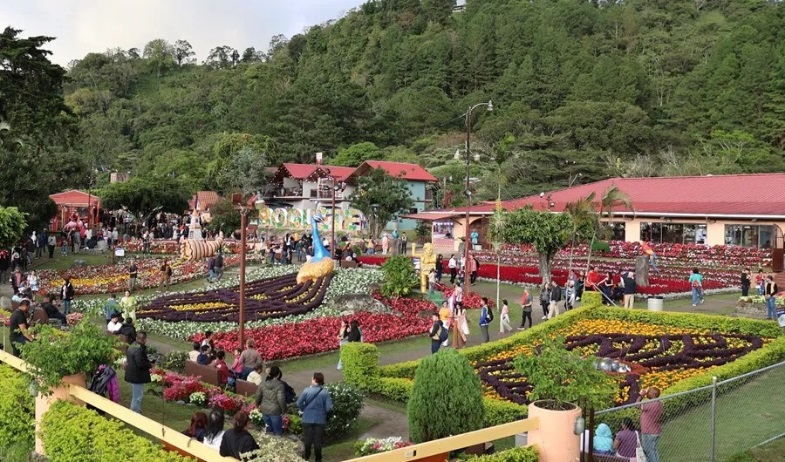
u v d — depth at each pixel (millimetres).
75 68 194500
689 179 55219
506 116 107812
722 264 43281
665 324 26047
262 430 14000
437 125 120750
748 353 20688
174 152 112875
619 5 163750
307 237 50312
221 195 87312
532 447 9781
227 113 134000
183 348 24000
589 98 111250
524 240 32906
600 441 11805
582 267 43250
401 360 22375
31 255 44344
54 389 12461
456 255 46219
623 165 89188
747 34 115938
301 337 24281
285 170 80938
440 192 83125
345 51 165375
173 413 15180
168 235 63188
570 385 10117
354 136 112188
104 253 50719
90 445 10875
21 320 16859
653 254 41625
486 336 24250
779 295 30219
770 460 12609
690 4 159250
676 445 13383
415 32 164250
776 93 98750
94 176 104688
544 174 91000
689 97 109375
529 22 143250
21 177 42219
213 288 34594
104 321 27297
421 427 11719
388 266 31984
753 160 87188
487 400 15805
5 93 54875
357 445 12570
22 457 13062
